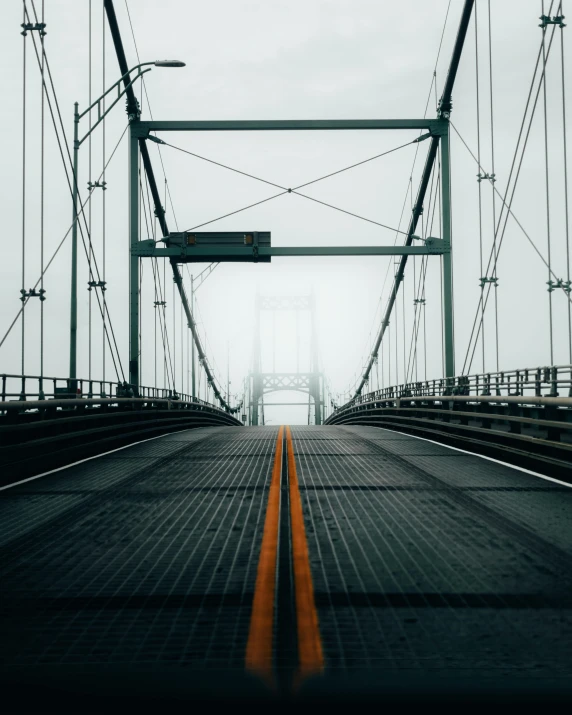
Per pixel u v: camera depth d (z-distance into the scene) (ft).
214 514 22.38
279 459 39.01
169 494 26.37
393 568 15.79
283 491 26.78
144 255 80.23
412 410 67.46
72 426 40.04
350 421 143.23
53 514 22.48
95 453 42.73
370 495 25.67
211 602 13.56
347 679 9.57
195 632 11.89
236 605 13.35
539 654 10.72
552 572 15.44
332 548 17.67
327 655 10.70
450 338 80.23
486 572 15.44
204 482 29.63
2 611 13.15
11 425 30.22
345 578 15.01
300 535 19.11
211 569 15.92
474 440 43.27
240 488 27.84
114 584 14.83
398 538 18.74
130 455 42.09
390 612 12.83
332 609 13.01
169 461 38.32
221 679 9.61
